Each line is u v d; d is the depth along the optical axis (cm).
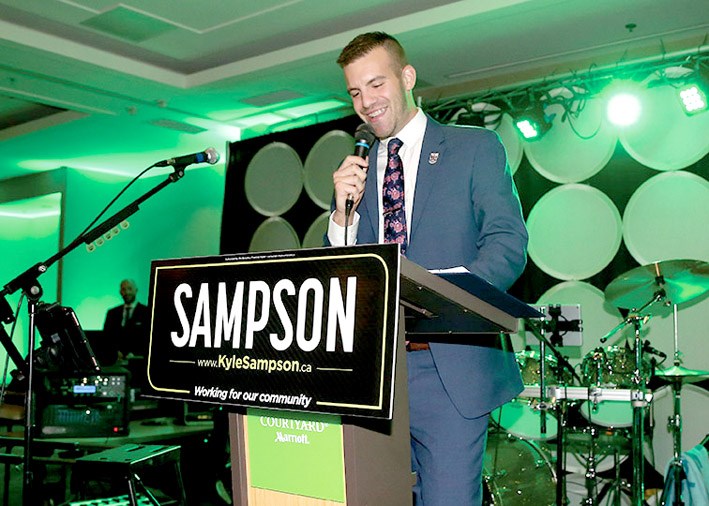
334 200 183
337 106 711
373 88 177
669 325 548
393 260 109
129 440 491
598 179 585
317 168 702
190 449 539
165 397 131
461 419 166
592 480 469
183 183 978
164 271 135
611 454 498
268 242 732
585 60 587
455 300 121
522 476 482
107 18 535
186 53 606
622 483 488
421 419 169
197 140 842
